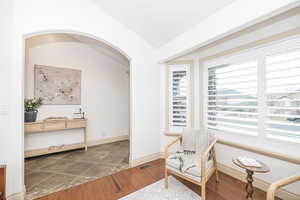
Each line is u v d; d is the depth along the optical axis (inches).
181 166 69.4
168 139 118.7
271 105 72.6
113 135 174.2
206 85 105.0
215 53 98.6
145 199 67.8
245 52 82.6
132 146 105.1
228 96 92.3
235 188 75.9
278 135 70.1
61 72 136.6
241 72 85.2
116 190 75.4
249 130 81.2
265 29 73.0
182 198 68.2
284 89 68.1
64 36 138.0
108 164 108.2
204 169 63.1
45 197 69.8
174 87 119.7
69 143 140.3
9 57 66.2
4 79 64.8
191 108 113.6
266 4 52.1
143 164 108.2
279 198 66.8
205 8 70.4
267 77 73.5
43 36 126.6
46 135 128.3
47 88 129.2
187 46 88.7
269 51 72.5
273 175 69.8
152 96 117.6
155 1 77.0
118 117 179.2
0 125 63.6
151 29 99.3
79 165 106.2
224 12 66.2
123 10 89.8
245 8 58.1
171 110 120.7
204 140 83.1
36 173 93.7
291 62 65.8
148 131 114.4
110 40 96.0
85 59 152.4
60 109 136.3
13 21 67.1
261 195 69.3
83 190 75.5
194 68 113.5
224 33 66.9
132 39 106.7
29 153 117.5
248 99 81.4
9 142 65.6
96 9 90.5
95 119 159.5
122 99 183.6
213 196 69.5
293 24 63.7
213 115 101.7
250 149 77.7
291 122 66.0
